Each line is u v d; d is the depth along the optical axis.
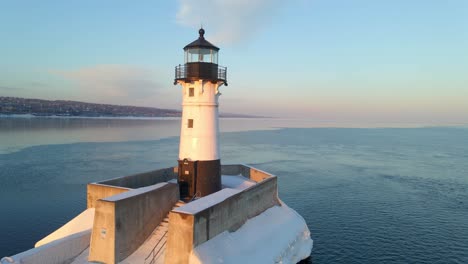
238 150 85.31
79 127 164.75
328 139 127.94
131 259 16.97
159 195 19.44
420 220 33.25
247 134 152.75
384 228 31.06
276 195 26.39
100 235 16.52
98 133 130.88
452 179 51.84
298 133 165.75
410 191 44.25
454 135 160.50
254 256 18.36
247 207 21.23
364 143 112.31
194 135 23.56
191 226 15.69
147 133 138.88
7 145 83.50
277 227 22.78
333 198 40.47
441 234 29.78
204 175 23.62
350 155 79.19
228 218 18.91
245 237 19.59
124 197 17.09
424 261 24.97
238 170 33.34
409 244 27.75
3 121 188.88
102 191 21.33
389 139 131.25
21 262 14.92
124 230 16.80
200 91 23.28
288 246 21.59
